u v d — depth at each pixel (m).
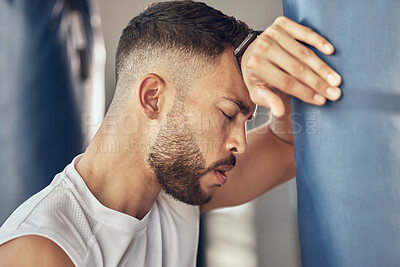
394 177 0.77
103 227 1.04
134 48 1.12
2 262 0.90
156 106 1.08
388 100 0.76
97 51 3.10
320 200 0.83
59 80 2.39
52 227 0.95
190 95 1.07
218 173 1.12
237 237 4.14
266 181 1.39
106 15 4.10
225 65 1.06
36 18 2.22
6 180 2.05
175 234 1.22
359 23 0.77
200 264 4.05
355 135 0.78
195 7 1.10
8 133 2.08
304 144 0.84
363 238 0.79
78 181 1.05
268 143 1.39
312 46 0.81
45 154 2.22
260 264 4.11
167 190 1.12
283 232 4.13
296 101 0.86
